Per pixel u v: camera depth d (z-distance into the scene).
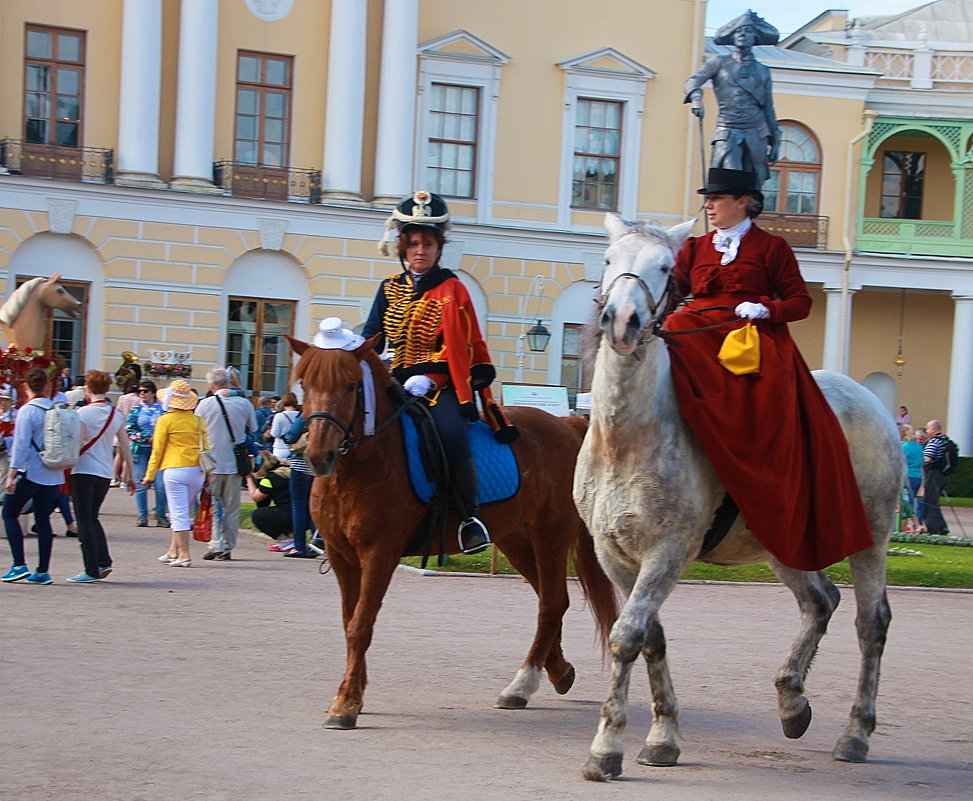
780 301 7.80
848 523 7.74
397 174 36.47
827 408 7.92
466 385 8.80
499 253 38.09
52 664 9.45
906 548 22.12
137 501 20.70
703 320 7.76
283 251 35.44
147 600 12.91
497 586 15.22
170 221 34.41
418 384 8.63
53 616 11.62
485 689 9.42
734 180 8.05
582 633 12.46
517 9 38.50
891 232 43.84
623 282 6.76
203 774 6.67
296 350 8.26
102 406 14.12
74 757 6.91
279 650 10.49
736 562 8.08
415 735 7.85
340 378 7.81
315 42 36.28
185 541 15.98
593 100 39.22
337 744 7.49
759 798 6.75
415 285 9.12
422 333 8.94
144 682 8.98
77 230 33.62
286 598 13.53
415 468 8.38
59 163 33.97
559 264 38.62
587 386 7.65
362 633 8.04
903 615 14.92
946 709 9.55
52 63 34.16
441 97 37.94
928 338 45.31
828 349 42.25
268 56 35.97
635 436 7.11
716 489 7.39
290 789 6.45
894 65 44.19
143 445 20.70
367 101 36.97
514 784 6.77
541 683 9.87
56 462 13.48
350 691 7.98
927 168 45.56
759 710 9.19
